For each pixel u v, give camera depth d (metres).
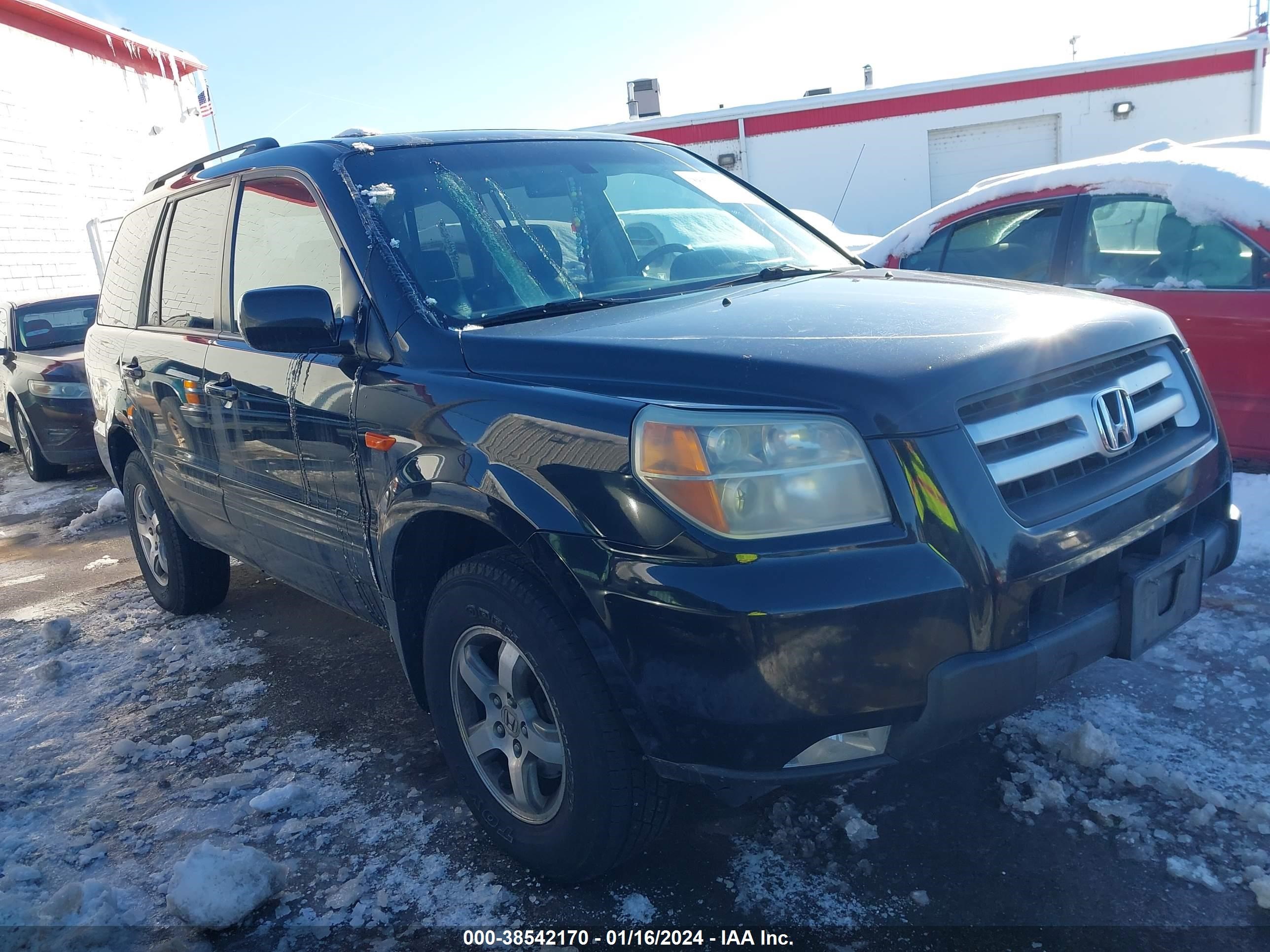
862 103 17.95
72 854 2.84
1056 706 3.08
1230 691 3.09
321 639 4.34
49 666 4.16
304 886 2.60
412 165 3.16
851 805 2.70
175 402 3.89
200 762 3.32
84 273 14.19
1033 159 17.97
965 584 1.99
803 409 2.04
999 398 2.15
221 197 3.76
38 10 13.30
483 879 2.56
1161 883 2.31
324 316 2.73
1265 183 4.64
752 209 3.76
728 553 1.99
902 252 5.91
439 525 2.62
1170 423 2.64
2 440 10.18
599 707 2.21
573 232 3.17
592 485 2.15
